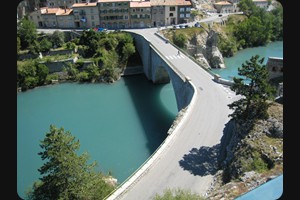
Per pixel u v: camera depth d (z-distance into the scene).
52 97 83.94
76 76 95.69
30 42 100.25
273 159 30.27
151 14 118.75
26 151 55.72
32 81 90.44
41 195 36.19
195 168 35.88
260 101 37.25
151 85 91.50
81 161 36.06
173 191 31.80
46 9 120.69
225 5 151.50
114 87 90.50
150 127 63.62
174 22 122.75
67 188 34.44
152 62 90.06
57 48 103.00
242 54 122.06
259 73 36.91
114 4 116.00
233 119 39.88
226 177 32.53
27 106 77.94
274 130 34.25
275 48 130.12
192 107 50.41
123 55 102.81
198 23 118.88
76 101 80.44
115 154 53.56
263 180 27.36
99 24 119.31
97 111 73.12
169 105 75.75
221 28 128.25
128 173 47.88
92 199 34.38
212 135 42.56
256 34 129.50
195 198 25.95
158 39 96.94
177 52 82.19
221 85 59.25
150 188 32.62
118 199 31.05
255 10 140.88
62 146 34.69
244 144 34.03
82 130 63.22
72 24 120.12
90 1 128.88
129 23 119.19
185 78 60.72
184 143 40.88
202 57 110.00
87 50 101.94
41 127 65.62
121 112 72.00
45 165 34.53
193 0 147.50
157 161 37.25
